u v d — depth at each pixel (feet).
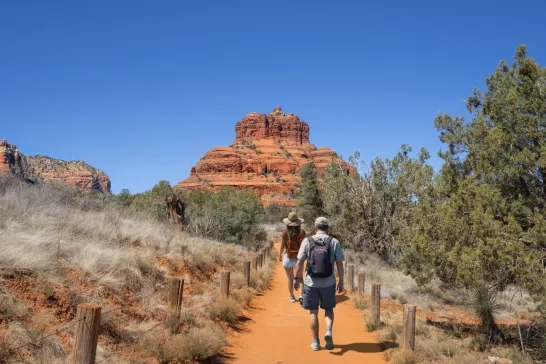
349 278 46.52
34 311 18.61
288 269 36.29
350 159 84.48
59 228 30.55
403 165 77.66
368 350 23.58
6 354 15.14
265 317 32.01
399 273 64.23
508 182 31.12
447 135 35.45
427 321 35.63
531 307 42.70
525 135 29.27
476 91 35.65
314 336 23.08
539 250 28.12
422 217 34.30
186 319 24.82
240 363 21.20
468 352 24.58
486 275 28.76
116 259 27.37
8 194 39.73
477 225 28.27
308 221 154.51
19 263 20.53
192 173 606.96
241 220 86.69
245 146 640.17
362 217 83.15
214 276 39.88
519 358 25.30
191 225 72.49
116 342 19.60
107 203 58.80
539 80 29.32
